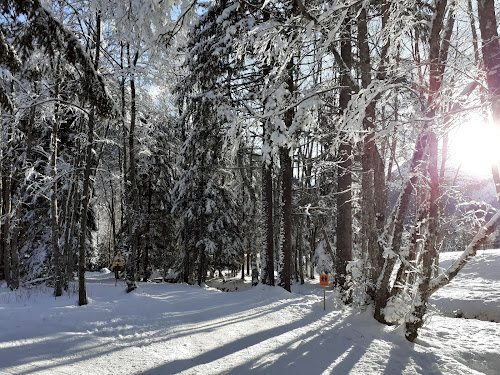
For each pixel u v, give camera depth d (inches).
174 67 645.3
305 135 430.9
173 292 553.0
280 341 263.1
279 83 442.3
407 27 264.1
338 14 280.5
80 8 444.8
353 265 354.3
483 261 651.5
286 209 569.0
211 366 205.2
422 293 263.0
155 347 243.0
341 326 307.4
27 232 851.4
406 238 329.1
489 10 222.8
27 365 193.0
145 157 867.4
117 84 595.8
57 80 469.1
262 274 577.0
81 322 312.3
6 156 609.9
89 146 433.4
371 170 340.5
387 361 219.5
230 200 887.7
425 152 265.9
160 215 924.6
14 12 286.8
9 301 429.1
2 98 315.3
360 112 240.1
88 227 951.6
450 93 253.9
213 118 601.6
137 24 428.5
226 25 513.0
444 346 257.1
